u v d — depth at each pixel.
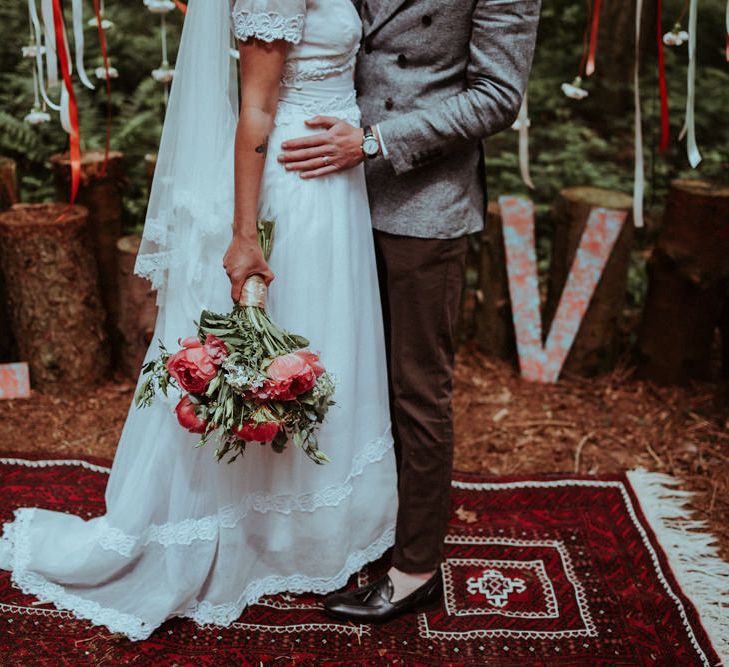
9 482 2.68
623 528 2.60
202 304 2.03
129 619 2.10
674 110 4.52
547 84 4.86
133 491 2.13
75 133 2.35
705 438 3.07
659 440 3.07
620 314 3.43
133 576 2.18
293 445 2.09
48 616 2.13
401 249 2.05
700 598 2.30
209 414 1.79
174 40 4.40
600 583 2.35
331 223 2.00
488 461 2.95
